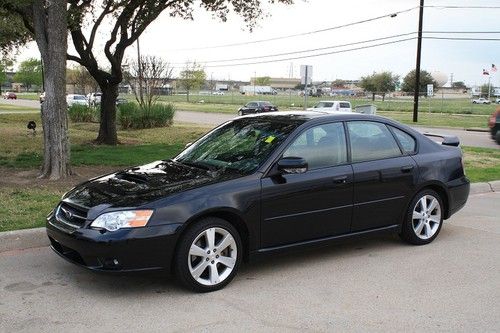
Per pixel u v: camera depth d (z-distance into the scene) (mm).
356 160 5742
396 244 6387
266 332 4000
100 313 4309
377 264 5625
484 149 17234
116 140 17031
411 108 57406
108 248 4383
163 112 25234
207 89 153125
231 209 4820
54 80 9594
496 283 5102
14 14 15547
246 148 5535
